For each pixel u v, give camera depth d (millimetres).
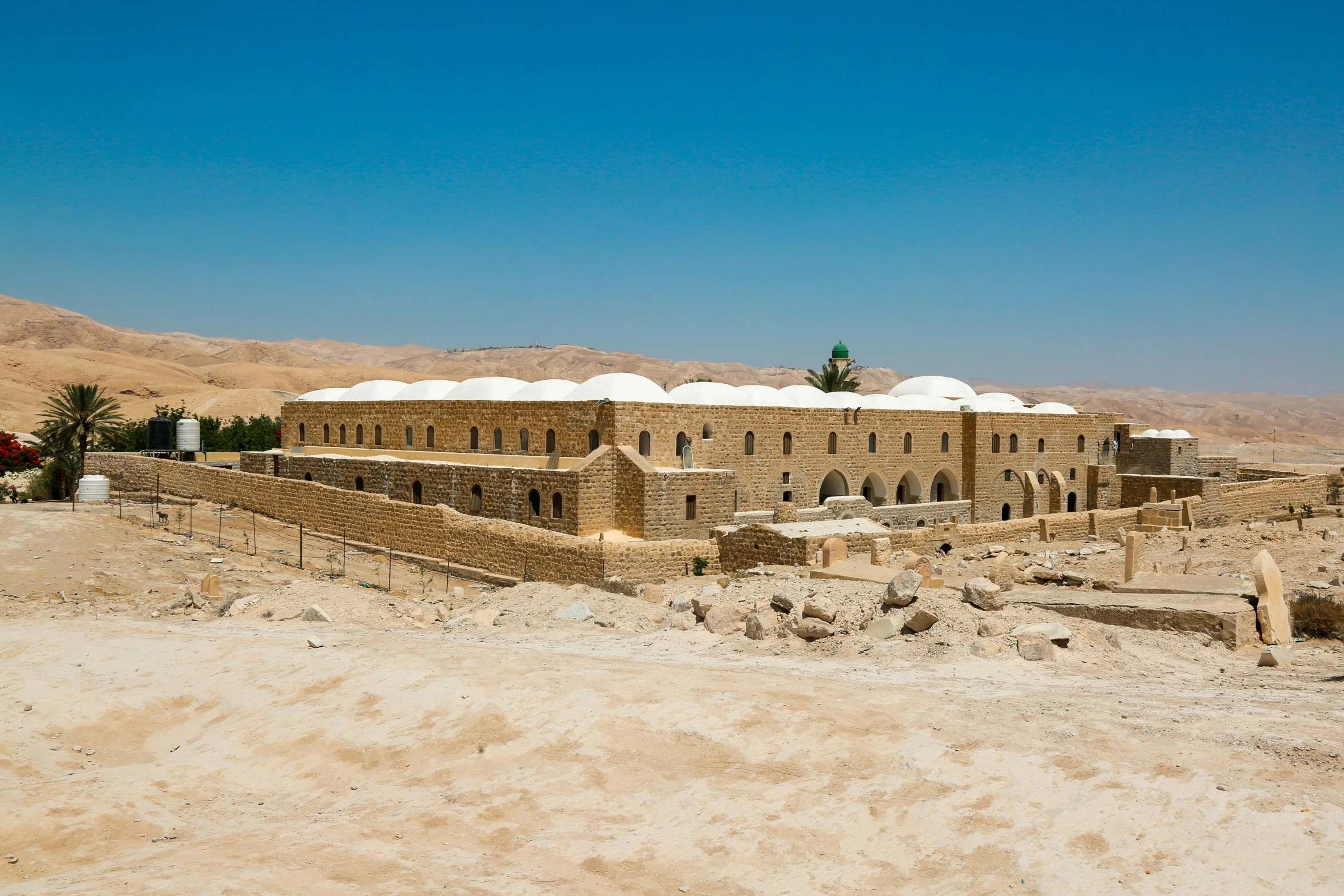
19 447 74375
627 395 50875
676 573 39562
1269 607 21781
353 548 48906
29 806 14680
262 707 18469
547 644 22656
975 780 12672
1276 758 12422
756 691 16406
